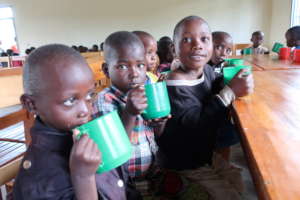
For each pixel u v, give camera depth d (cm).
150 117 81
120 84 98
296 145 50
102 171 54
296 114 69
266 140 53
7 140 165
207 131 97
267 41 600
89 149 48
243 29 608
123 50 94
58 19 720
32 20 739
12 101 142
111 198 68
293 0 472
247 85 88
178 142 102
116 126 55
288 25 493
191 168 105
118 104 94
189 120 96
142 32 157
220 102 90
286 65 178
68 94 52
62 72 52
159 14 651
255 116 69
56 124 55
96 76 166
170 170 103
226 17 611
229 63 156
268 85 107
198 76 110
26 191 52
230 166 112
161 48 216
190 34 102
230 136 140
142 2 654
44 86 52
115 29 690
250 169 50
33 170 54
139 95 74
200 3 619
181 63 111
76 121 55
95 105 89
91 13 693
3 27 766
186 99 99
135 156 95
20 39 765
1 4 746
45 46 55
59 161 56
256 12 593
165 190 91
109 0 673
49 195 53
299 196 35
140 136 96
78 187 50
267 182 38
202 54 104
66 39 731
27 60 54
